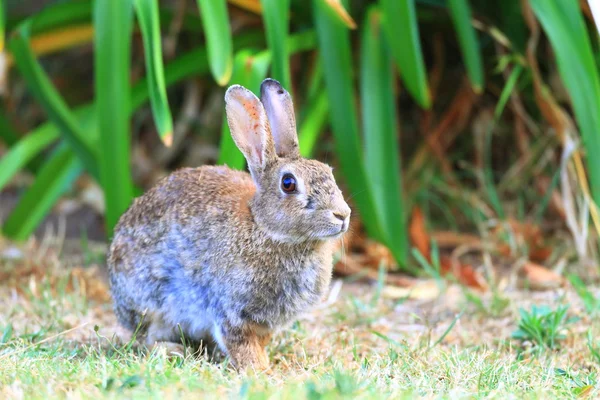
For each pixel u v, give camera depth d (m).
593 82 9.41
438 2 11.11
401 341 7.89
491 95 12.19
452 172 12.13
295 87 12.56
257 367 7.07
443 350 7.61
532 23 10.70
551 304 9.41
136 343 7.82
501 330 8.73
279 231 7.11
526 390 6.45
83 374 6.17
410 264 11.19
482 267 10.97
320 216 7.00
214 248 7.27
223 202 7.42
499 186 11.93
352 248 11.42
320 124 10.80
